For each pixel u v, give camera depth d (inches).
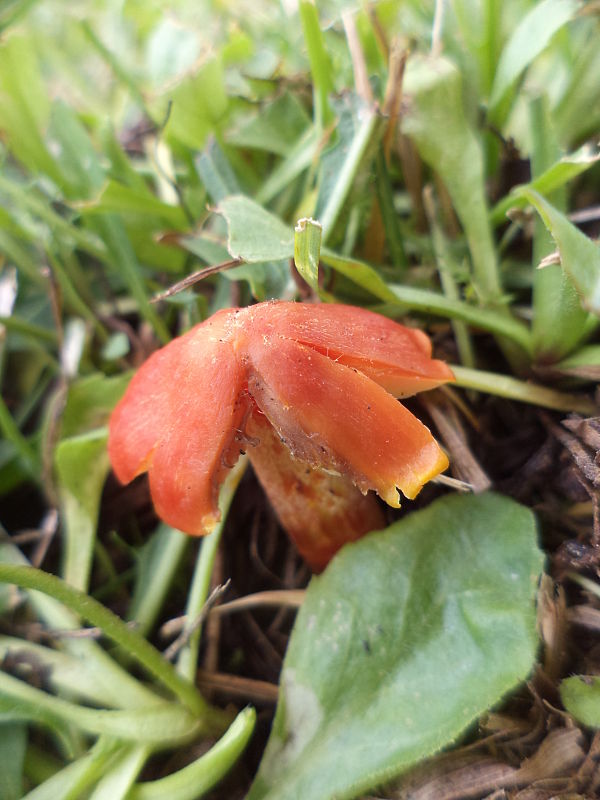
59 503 3.1
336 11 3.5
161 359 2.3
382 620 2.4
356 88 3.1
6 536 3.1
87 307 3.7
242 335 2.2
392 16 3.4
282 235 2.5
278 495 2.6
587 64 3.1
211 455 2.1
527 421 2.9
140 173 3.8
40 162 3.7
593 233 3.1
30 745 2.5
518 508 2.5
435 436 2.9
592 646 2.4
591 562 2.4
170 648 2.6
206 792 2.4
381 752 2.1
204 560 2.7
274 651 2.8
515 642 2.2
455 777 2.2
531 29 2.9
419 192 3.3
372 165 3.1
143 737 2.3
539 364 2.8
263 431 2.3
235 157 3.5
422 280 3.2
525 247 3.2
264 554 3.1
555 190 2.7
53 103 3.5
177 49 3.7
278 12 3.8
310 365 2.1
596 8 3.1
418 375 2.3
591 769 2.1
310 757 2.2
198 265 3.5
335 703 2.3
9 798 2.3
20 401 3.7
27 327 3.5
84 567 2.9
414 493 2.0
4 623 2.7
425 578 2.4
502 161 3.2
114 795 2.2
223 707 2.7
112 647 2.7
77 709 2.3
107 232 3.3
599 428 2.5
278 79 3.6
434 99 2.9
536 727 2.3
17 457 3.3
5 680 2.3
